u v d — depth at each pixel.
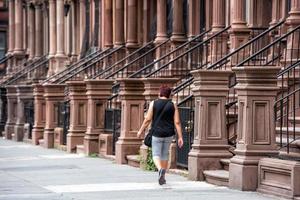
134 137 35.22
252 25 40.94
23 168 34.22
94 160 37.53
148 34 52.84
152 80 33.12
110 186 27.17
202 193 24.64
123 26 52.75
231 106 30.30
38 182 28.84
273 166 23.61
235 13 37.69
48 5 68.94
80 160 37.62
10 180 29.62
